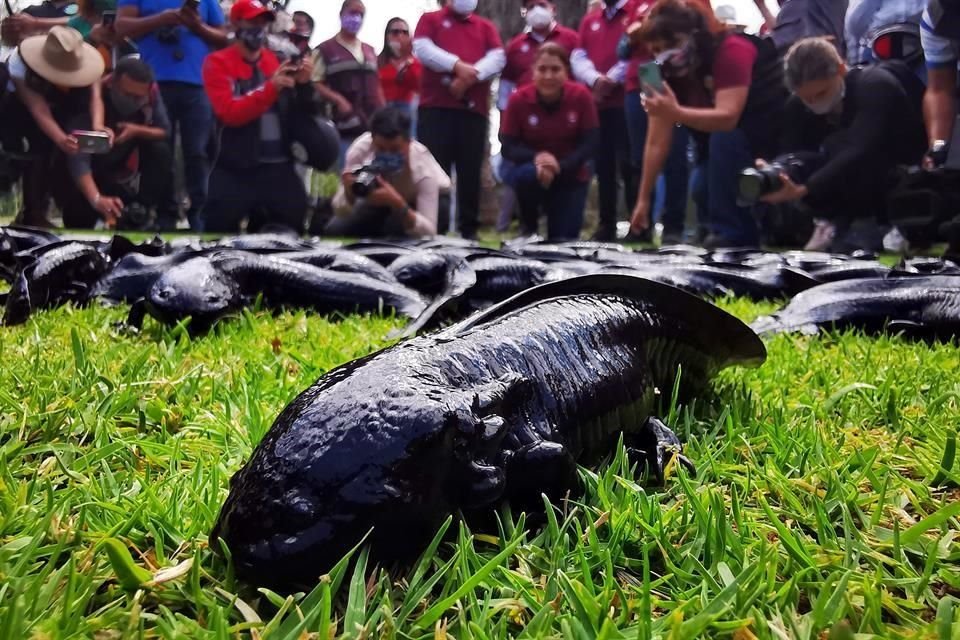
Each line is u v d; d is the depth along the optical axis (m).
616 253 2.31
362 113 4.21
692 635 0.44
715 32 3.45
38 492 0.64
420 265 1.72
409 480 0.47
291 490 0.46
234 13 3.62
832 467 0.70
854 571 0.54
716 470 0.70
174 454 0.70
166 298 1.20
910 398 0.93
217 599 0.49
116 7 4.04
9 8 3.97
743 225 3.71
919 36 3.28
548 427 0.60
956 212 3.02
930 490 0.68
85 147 3.74
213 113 4.14
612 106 3.93
